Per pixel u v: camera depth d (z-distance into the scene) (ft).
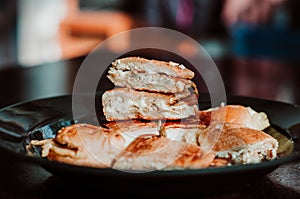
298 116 1.92
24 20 6.97
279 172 1.63
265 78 3.14
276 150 1.63
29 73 3.08
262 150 1.60
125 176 1.35
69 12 7.25
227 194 1.48
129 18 6.80
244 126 1.76
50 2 7.11
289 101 2.59
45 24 7.09
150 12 7.15
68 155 1.46
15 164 1.65
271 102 2.04
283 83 3.01
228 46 5.61
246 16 6.52
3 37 6.75
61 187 1.52
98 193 1.47
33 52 7.00
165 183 1.37
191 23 6.82
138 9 7.46
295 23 5.94
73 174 1.38
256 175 1.44
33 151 1.63
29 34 7.02
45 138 1.78
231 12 6.62
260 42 4.76
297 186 1.55
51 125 1.85
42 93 2.60
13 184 1.53
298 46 4.67
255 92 2.77
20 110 1.83
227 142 1.61
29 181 1.55
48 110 1.90
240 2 6.54
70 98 1.97
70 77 3.00
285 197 1.49
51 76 3.02
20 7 6.91
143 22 6.68
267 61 3.83
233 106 1.91
